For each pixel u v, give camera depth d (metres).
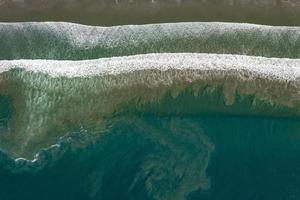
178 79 17.02
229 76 17.02
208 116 16.86
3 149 16.61
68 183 15.96
